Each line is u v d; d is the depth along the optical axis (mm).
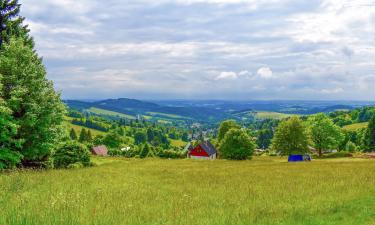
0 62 30266
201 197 17797
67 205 12938
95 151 128500
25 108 30547
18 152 29719
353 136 158500
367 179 25125
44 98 31922
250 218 12547
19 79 31031
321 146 95625
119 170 37469
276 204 15594
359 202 15781
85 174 28625
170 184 24500
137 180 26406
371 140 109250
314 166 46375
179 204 15289
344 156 88750
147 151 121812
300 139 83250
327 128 95062
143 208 13922
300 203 15719
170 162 65562
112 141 161250
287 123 85000
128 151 135000
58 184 20359
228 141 85625
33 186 18922
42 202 13461
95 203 14281
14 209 11445
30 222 9977
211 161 73750
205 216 12805
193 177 30547
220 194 19125
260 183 24812
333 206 14883
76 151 45094
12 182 18953
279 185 23156
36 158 35344
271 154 130375
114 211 12750
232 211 13836
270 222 12125
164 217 12242
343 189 19953
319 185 22172
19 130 30609
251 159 86562
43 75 33062
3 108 26672
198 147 119000
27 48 32625
